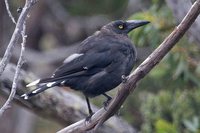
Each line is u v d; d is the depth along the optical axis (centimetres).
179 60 1353
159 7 1381
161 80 1444
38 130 1930
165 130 1277
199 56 1359
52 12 1998
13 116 1902
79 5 1945
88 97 1087
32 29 1998
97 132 1245
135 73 891
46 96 1220
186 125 1268
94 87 1059
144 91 1479
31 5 816
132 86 895
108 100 1077
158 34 1352
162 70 1402
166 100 1368
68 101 1239
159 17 1355
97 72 1059
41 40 2041
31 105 1216
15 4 1842
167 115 1368
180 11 1206
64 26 2023
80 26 1962
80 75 1047
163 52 888
